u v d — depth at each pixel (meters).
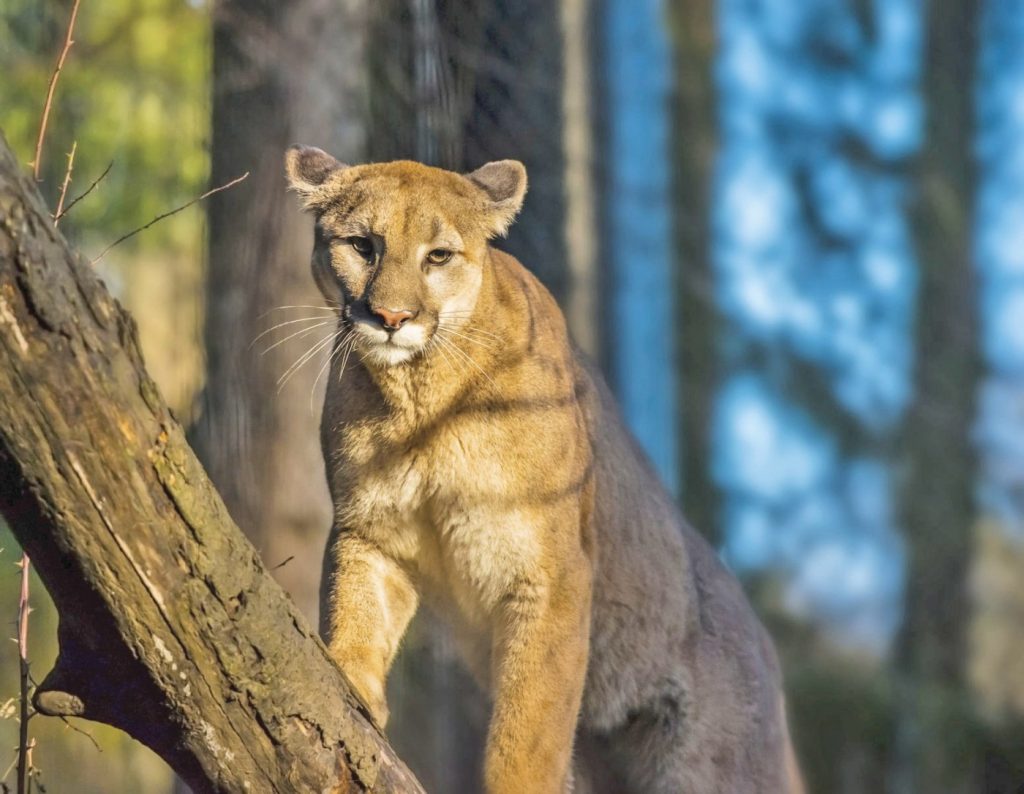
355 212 8.27
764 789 10.27
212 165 12.31
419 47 12.52
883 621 23.08
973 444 24.17
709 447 23.72
